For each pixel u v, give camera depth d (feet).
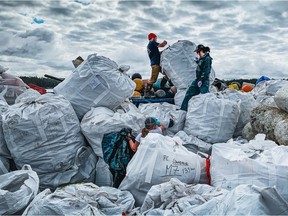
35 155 14.75
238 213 8.32
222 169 12.13
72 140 15.53
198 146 17.29
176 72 22.82
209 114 17.76
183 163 12.80
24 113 14.78
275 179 11.14
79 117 17.21
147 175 12.35
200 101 18.29
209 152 17.33
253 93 25.89
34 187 12.18
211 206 9.29
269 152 12.29
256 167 11.43
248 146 13.10
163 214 10.18
